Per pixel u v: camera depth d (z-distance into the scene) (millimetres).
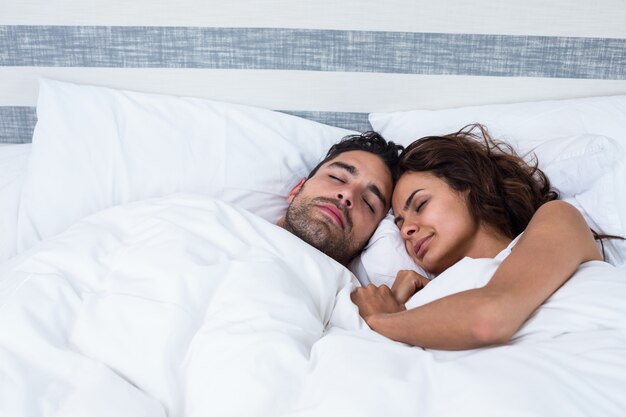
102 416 780
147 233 1121
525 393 698
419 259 1301
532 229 1009
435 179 1306
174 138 1472
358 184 1387
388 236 1337
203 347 894
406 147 1524
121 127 1466
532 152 1371
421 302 1056
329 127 1591
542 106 1525
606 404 706
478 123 1476
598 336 813
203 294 982
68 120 1439
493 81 1605
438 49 1580
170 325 912
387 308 1124
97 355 899
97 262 1049
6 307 904
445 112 1586
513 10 1533
